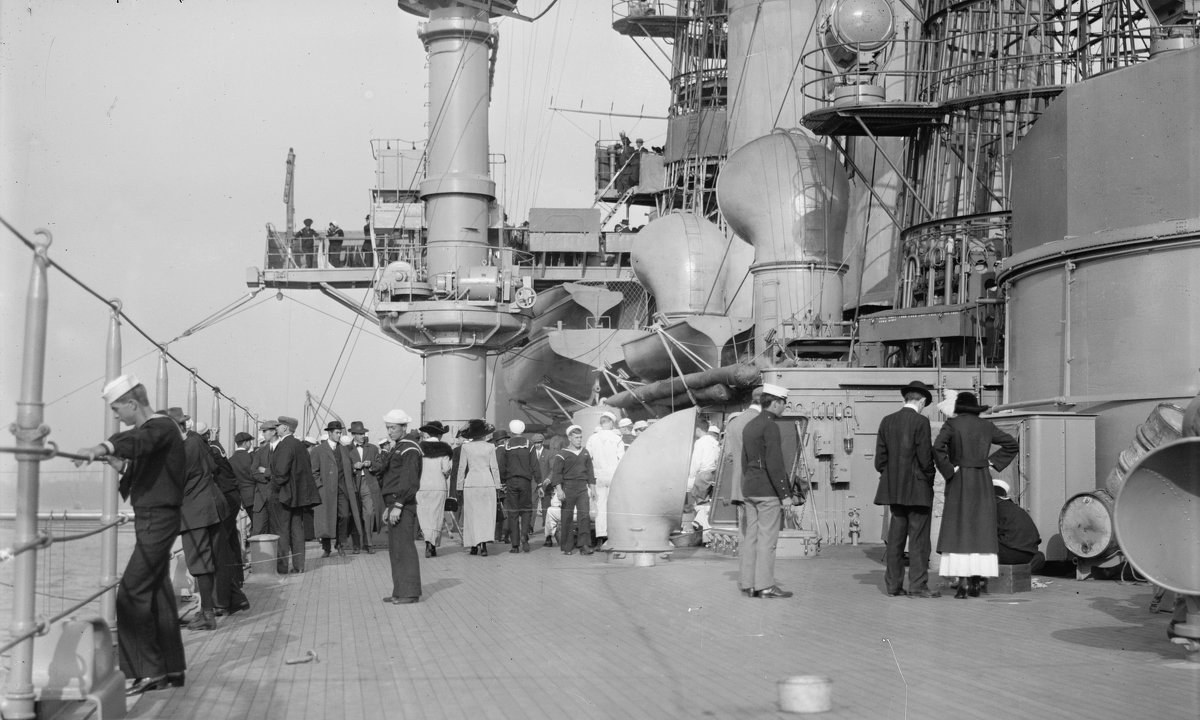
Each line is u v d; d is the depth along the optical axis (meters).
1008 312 18.97
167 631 8.27
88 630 7.24
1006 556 13.62
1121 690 7.77
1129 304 15.84
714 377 27.67
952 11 26.70
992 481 12.93
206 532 11.21
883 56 28.38
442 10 37.41
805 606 12.30
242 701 7.86
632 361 37.62
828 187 31.92
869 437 21.66
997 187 26.33
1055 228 17.34
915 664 8.78
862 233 35.69
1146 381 15.59
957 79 26.06
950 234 25.53
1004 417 16.66
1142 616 11.35
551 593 13.97
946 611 11.83
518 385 44.41
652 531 18.05
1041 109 25.77
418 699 7.85
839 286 31.83
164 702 7.84
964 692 7.73
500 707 7.55
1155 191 15.70
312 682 8.48
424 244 42.25
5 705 6.77
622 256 48.62
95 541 18.61
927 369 21.97
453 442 36.97
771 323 31.69
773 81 39.91
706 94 48.00
